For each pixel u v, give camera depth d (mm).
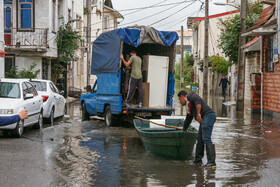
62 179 7055
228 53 28719
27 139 11680
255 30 18609
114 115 15258
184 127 9195
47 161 8547
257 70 25359
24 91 13078
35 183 6734
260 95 20750
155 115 15133
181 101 9086
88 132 13555
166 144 9000
